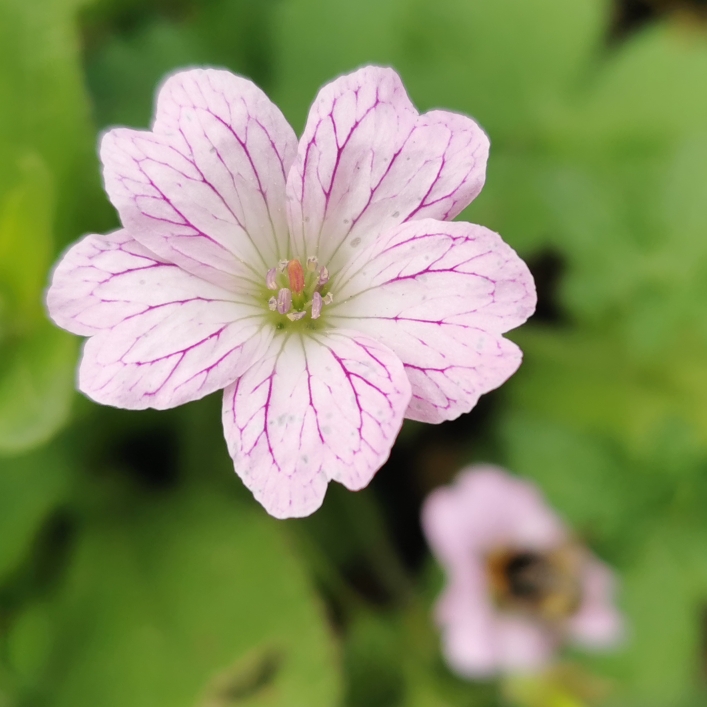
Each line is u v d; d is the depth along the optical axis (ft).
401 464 0.86
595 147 0.86
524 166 0.86
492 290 0.68
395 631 0.82
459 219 0.84
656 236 0.82
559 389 0.84
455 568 0.78
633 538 0.80
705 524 0.80
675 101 0.87
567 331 0.85
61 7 0.78
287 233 0.71
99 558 0.81
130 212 0.69
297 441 0.68
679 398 0.83
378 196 0.70
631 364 0.84
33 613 0.80
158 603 0.79
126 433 0.84
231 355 0.70
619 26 0.93
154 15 0.87
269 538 0.80
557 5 0.87
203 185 0.69
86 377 0.68
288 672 0.78
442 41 0.86
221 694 0.77
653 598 0.80
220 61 0.86
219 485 0.82
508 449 0.81
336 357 0.70
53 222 0.78
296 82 0.85
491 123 0.86
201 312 0.70
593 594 0.79
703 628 0.85
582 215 0.82
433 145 0.69
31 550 0.82
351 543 0.83
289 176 0.70
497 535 0.80
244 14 0.87
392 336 0.69
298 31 0.85
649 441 0.80
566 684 0.81
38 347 0.76
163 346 0.69
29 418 0.75
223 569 0.79
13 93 0.77
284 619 0.78
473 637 0.78
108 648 0.79
